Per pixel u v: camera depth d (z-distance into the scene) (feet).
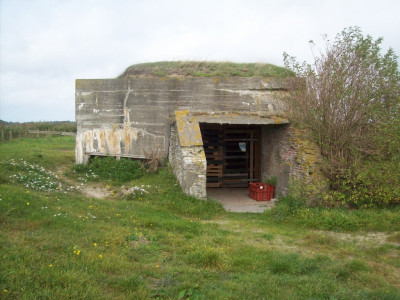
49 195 29.89
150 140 43.91
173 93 43.24
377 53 33.76
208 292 14.57
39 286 13.52
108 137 44.50
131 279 14.99
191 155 35.35
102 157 44.80
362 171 32.01
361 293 15.83
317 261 20.17
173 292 14.53
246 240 24.53
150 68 48.16
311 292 15.53
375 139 32.17
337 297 15.25
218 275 17.13
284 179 39.11
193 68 47.06
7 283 13.28
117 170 41.78
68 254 17.01
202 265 18.48
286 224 29.94
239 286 15.62
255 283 16.21
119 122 44.29
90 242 19.45
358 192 32.32
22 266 14.67
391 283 17.60
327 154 34.47
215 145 50.03
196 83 42.88
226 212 34.24
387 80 33.63
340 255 21.84
